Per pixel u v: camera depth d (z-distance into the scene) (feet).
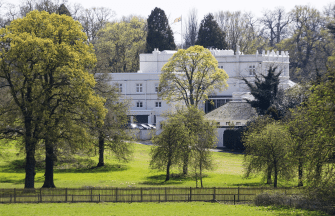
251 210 91.81
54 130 115.44
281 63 334.03
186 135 147.54
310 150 84.94
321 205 92.32
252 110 260.21
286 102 222.07
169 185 139.64
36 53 109.09
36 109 110.63
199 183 144.87
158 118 297.12
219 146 263.08
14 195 102.37
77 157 192.65
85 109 120.78
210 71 253.44
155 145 157.58
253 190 107.76
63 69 114.42
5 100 118.52
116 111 184.55
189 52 248.93
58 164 181.68
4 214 86.22
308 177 84.28
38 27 117.60
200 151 143.84
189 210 92.43
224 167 184.85
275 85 231.71
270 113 216.74
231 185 138.72
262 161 133.49
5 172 169.17
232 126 247.09
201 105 328.49
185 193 107.45
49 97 118.52
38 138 116.47
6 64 112.06
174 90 253.03
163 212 89.81
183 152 147.95
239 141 239.50
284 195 101.86
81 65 119.03
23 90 113.19
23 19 116.16
